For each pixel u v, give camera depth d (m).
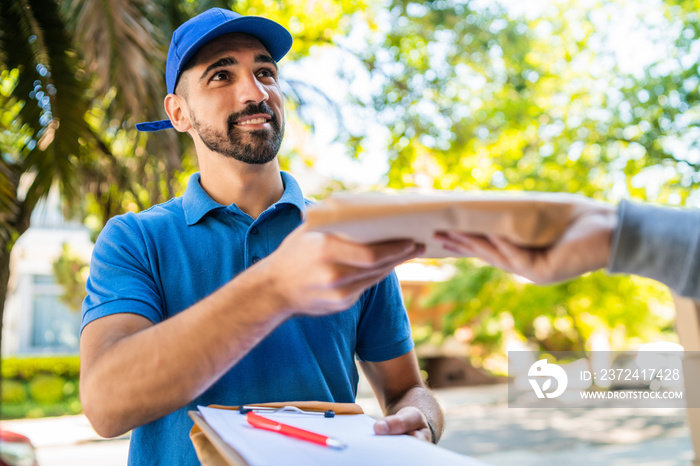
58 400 12.29
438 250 0.64
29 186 4.58
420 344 16.23
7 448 2.89
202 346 0.74
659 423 9.75
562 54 9.85
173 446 1.00
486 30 8.30
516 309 12.69
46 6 4.32
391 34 8.15
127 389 0.76
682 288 0.56
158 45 4.19
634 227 0.57
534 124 9.70
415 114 8.06
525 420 10.98
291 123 7.04
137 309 0.94
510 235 0.57
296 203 1.18
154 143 4.31
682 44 9.11
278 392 1.05
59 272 12.77
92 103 4.51
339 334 1.14
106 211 5.35
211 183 1.21
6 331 13.91
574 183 9.72
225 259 1.12
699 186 9.19
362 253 0.60
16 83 4.42
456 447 8.44
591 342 16.28
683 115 9.12
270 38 1.23
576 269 0.58
